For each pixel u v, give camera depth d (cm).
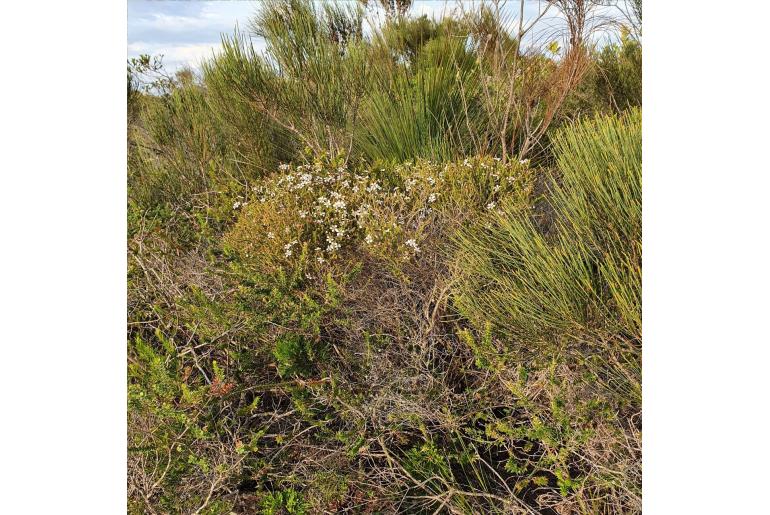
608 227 194
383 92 341
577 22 278
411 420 187
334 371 202
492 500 178
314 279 222
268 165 326
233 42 290
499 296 189
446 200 246
